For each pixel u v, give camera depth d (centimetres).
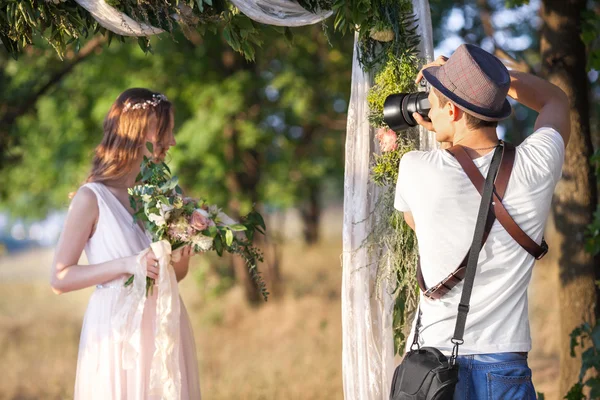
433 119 233
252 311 984
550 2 388
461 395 215
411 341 231
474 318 216
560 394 392
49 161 973
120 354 276
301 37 861
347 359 278
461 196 217
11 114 665
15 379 639
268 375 610
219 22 284
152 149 281
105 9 267
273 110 972
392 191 273
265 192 1037
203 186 922
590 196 383
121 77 891
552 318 659
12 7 260
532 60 736
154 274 276
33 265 2255
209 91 869
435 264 220
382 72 271
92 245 286
